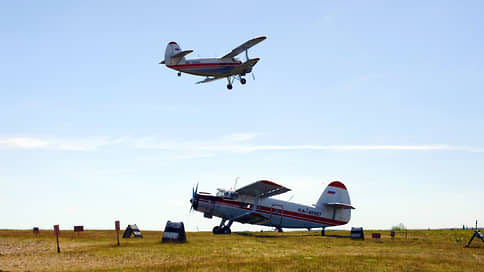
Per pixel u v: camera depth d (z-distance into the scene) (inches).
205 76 1605.6
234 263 692.7
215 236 1309.1
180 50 1648.6
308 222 1630.2
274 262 711.7
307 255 836.6
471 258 839.1
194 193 1469.0
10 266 661.9
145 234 1402.6
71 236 1230.9
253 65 1587.1
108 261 714.8
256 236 1392.7
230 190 1489.9
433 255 877.8
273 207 1572.3
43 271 614.5
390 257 810.8
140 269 618.8
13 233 1317.7
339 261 737.6
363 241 1280.8
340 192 1721.2
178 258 753.6
